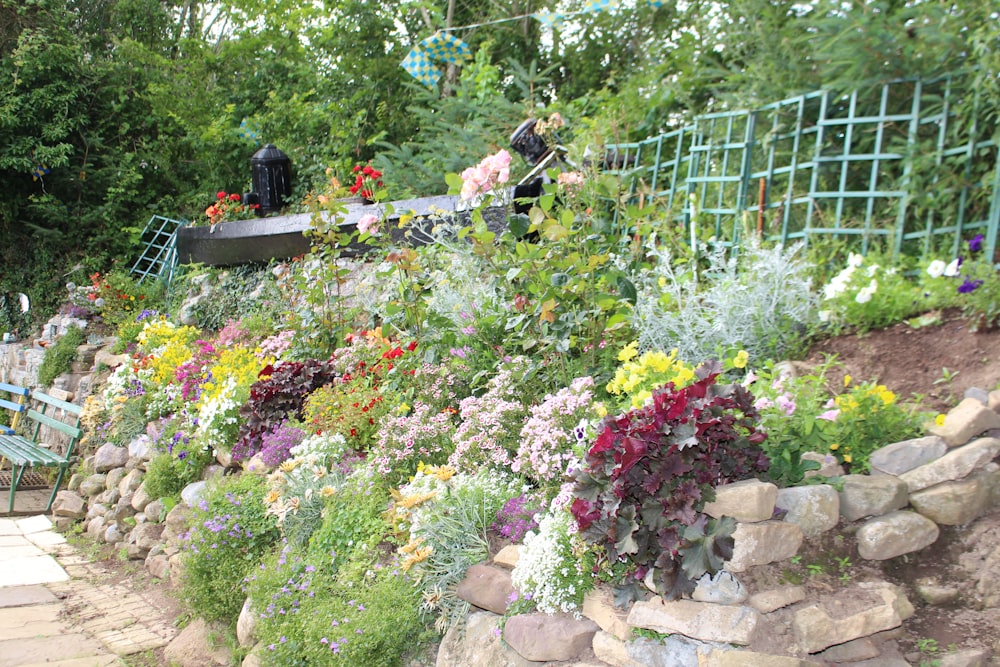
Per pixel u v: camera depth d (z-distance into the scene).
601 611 2.95
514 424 4.01
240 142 14.71
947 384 3.80
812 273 5.16
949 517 3.04
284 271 8.69
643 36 12.34
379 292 6.89
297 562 4.01
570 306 4.33
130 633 4.67
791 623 2.71
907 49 5.07
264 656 3.61
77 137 15.17
